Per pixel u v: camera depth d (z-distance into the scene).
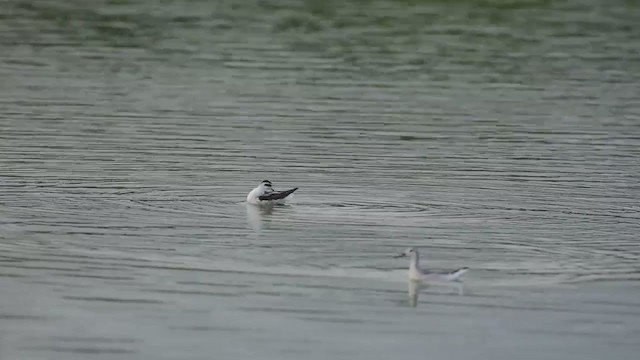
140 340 26.50
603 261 31.25
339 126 44.28
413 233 33.03
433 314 27.98
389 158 40.50
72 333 26.77
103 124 43.84
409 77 51.56
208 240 32.28
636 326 27.42
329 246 32.00
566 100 48.44
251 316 27.78
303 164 39.62
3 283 29.27
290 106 46.84
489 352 26.19
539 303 28.56
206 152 40.75
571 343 26.62
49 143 41.31
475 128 44.34
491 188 37.44
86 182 37.19
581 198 36.56
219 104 46.88
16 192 36.00
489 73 52.50
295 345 26.38
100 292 28.84
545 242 32.56
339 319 27.72
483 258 31.31
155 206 35.09
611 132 44.06
